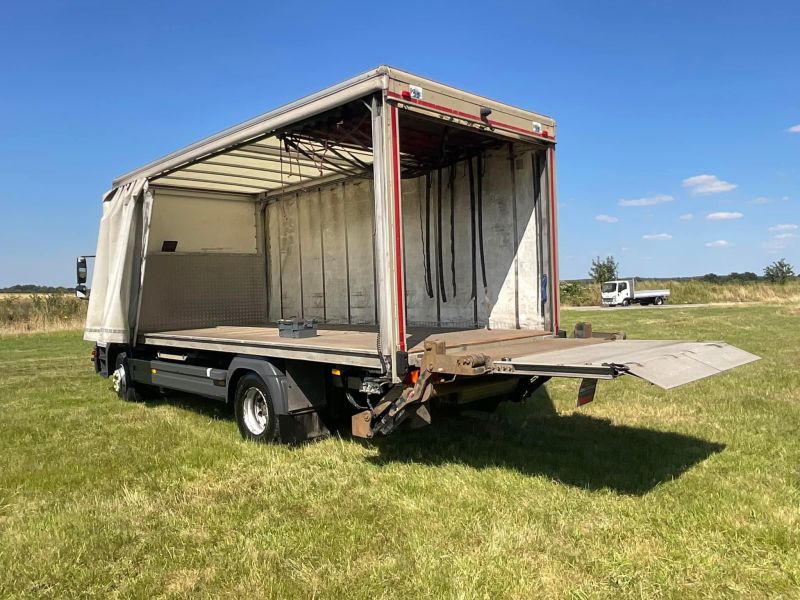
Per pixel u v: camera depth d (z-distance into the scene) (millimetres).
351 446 5918
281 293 10227
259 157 7629
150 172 7961
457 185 7145
